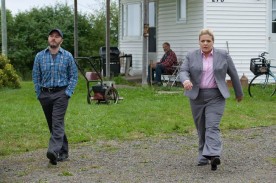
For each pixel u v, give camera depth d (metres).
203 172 8.80
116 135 11.81
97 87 16.31
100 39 39.16
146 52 20.28
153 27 24.52
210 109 8.84
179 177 8.52
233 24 20.98
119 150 10.49
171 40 22.98
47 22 38.53
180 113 14.43
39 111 15.02
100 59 24.20
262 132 12.19
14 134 11.99
